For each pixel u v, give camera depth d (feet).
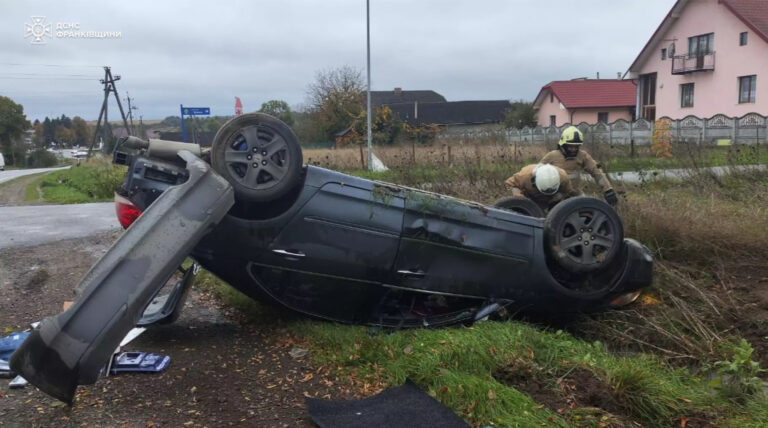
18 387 13.37
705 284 22.27
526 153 49.60
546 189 21.81
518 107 195.52
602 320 19.24
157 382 13.83
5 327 17.88
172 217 12.82
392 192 16.30
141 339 16.76
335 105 160.04
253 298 16.67
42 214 44.68
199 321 18.60
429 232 16.28
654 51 140.56
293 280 16.16
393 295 17.08
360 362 14.78
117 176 68.90
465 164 40.27
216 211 13.37
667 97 138.10
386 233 16.06
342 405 12.43
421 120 206.49
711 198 30.68
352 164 68.54
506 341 14.99
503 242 16.98
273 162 15.07
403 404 12.32
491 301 17.16
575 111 177.37
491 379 13.43
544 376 14.07
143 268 12.18
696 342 17.85
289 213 15.58
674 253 24.34
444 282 16.60
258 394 13.32
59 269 25.38
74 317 11.45
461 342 14.56
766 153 42.55
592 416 12.25
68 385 11.35
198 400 12.97
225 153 14.85
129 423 11.89
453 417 11.78
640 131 98.78
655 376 14.23
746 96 120.16
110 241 32.01
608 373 13.83
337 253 15.89
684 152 43.68
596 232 17.71
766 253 24.29
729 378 14.58
